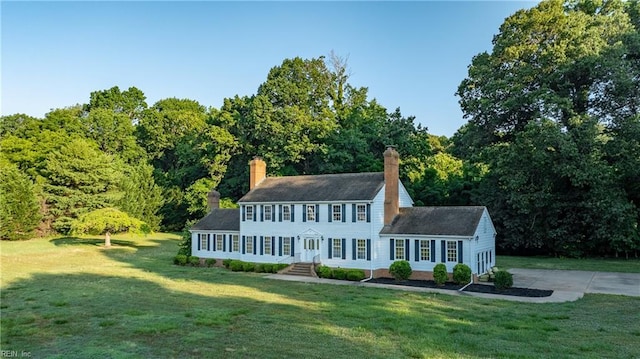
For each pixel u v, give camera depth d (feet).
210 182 219.82
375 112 209.15
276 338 56.44
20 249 175.52
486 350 51.34
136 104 323.57
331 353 50.39
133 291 91.20
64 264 138.82
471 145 172.45
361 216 114.83
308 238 123.13
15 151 232.32
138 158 274.98
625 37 143.74
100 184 200.23
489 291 92.73
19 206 205.57
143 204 242.78
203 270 129.18
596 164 138.72
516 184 147.33
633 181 149.79
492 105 156.04
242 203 133.80
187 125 277.64
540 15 148.77
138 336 57.52
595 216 147.64
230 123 203.31
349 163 182.91
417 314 70.74
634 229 146.10
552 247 161.27
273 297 85.71
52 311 72.13
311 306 77.05
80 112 311.88
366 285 101.45
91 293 88.58
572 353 50.21
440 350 51.34
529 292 91.25
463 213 111.96
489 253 119.34
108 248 186.91
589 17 149.48
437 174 200.03
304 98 201.77
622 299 83.41
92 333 59.06
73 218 198.18
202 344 53.83
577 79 150.71
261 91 206.80
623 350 51.39
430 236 107.45
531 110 156.15
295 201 124.88
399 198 124.06
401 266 107.24
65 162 198.29
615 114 150.00
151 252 177.58
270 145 191.62
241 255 134.51
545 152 142.31
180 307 75.66
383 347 52.54
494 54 164.25
